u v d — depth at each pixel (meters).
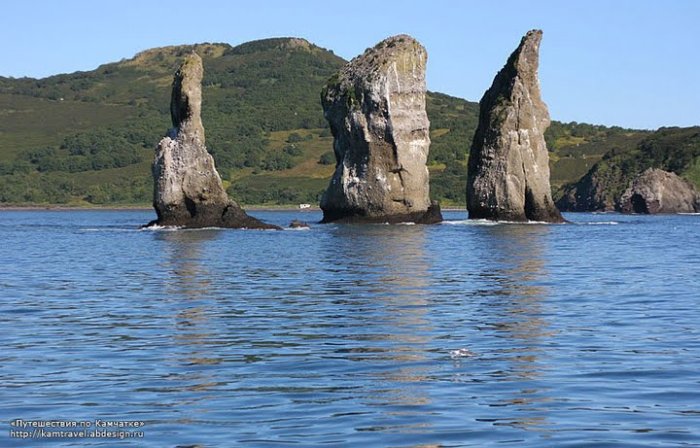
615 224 119.88
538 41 107.88
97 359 27.20
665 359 26.52
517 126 106.75
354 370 25.45
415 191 102.69
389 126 100.56
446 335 30.81
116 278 49.56
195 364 26.41
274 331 31.83
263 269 53.91
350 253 65.06
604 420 20.34
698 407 21.30
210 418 20.83
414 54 102.69
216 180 91.62
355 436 19.41
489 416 20.78
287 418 20.78
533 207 108.25
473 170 108.81
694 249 72.69
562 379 24.14
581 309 36.97
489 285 45.59
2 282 48.06
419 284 46.00
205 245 72.88
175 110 91.81
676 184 190.12
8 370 25.77
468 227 98.50
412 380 24.22
